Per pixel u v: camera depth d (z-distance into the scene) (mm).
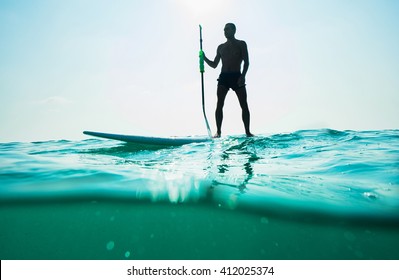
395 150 3094
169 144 4008
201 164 2572
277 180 1947
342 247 1158
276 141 3883
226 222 1336
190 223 1330
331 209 1448
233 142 3904
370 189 1726
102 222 1334
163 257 1094
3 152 3551
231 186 1792
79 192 1658
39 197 1584
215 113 5082
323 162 2545
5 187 1735
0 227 1283
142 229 1278
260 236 1232
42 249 1128
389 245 1168
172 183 1854
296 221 1342
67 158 2973
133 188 1735
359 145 3496
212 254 1113
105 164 2568
